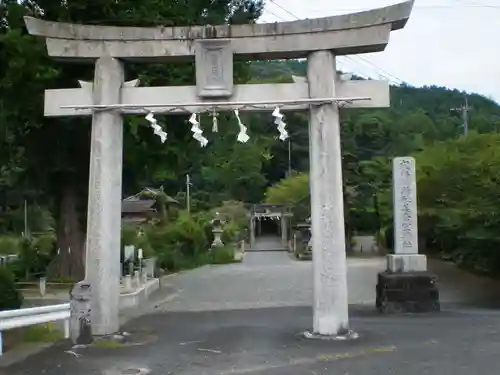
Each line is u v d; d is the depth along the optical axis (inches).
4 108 610.5
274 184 2787.9
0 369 343.3
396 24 412.5
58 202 843.4
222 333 461.4
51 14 656.4
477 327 480.7
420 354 371.2
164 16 687.7
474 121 2453.2
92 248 424.2
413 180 623.8
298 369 333.4
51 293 753.6
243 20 754.2
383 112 2625.5
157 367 343.6
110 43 433.1
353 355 368.5
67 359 366.0
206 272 1220.5
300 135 2817.4
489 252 726.5
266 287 880.9
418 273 598.2
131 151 755.4
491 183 730.8
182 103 426.6
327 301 414.9
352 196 1697.8
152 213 1649.9
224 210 2311.8
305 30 418.3
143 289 765.3
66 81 673.6
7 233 1598.2
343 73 430.3
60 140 744.3
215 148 977.5
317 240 414.6
